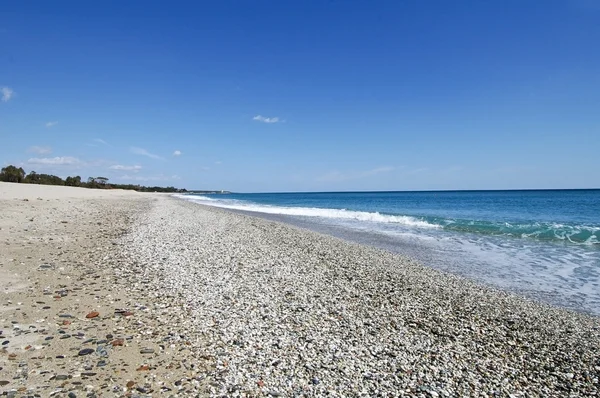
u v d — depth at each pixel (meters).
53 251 12.69
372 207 57.75
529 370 6.07
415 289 10.60
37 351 5.71
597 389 5.55
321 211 45.31
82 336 6.35
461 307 9.17
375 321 7.89
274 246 16.77
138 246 14.66
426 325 7.83
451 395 5.16
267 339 6.64
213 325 7.12
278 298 9.05
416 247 18.38
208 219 28.16
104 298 8.34
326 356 6.12
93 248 13.70
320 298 9.27
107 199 48.00
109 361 5.55
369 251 16.52
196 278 10.42
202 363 5.65
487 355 6.54
